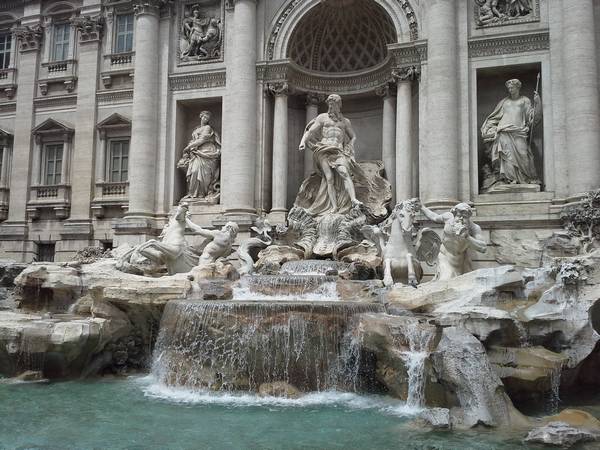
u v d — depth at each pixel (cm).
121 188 2789
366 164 2444
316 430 1059
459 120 2214
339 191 2302
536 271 1473
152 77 2633
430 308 1452
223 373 1384
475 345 1176
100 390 1396
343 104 2722
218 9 2652
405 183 2250
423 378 1224
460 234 1627
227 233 2020
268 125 2509
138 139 2592
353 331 1380
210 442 991
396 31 2341
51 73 3012
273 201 2434
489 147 2230
